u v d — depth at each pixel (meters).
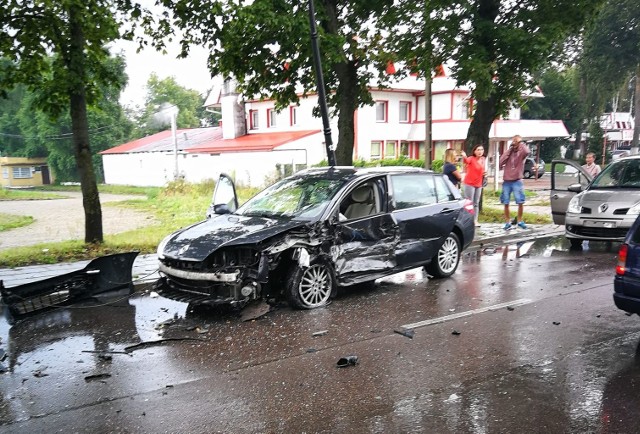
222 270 6.32
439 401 4.30
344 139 14.42
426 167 16.33
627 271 5.54
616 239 10.50
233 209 8.49
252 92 15.38
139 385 4.70
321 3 12.60
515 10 15.48
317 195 7.44
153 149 43.47
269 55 13.63
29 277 8.69
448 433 3.79
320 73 10.81
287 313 6.74
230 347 5.61
